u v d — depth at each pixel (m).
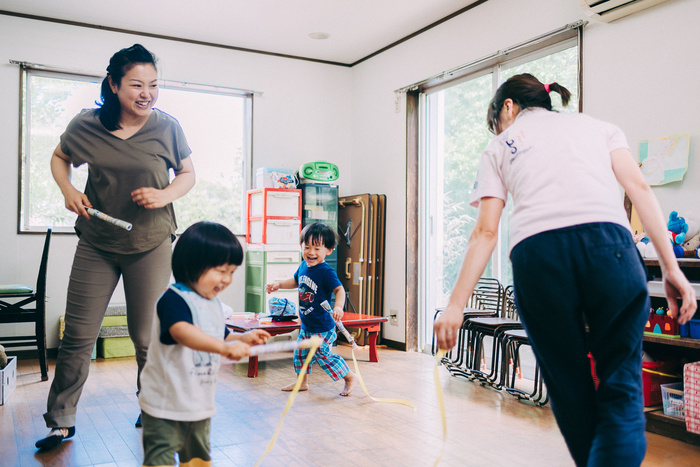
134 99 2.17
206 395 1.45
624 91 3.20
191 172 2.52
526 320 1.35
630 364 1.22
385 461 2.14
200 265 1.40
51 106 4.72
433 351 4.59
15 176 4.54
